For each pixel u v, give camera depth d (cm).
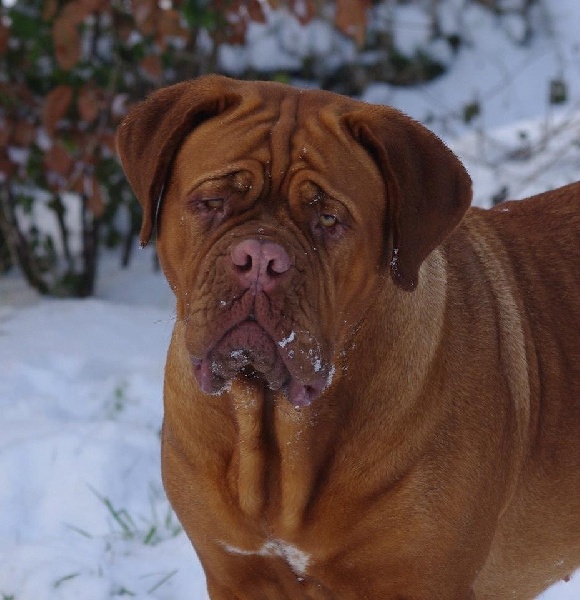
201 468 464
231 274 405
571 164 1140
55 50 893
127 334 933
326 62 1273
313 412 443
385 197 443
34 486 697
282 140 429
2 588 597
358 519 445
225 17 988
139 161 452
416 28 1320
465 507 450
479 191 1091
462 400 455
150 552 632
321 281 419
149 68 904
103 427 744
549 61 1327
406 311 450
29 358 865
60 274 1088
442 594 452
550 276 522
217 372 420
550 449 497
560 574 526
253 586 486
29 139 945
